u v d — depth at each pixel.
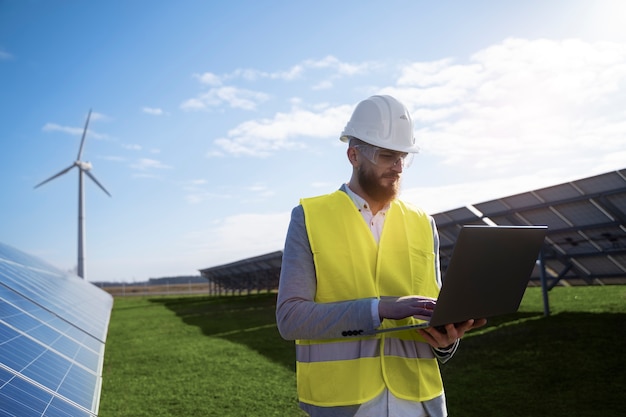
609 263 12.16
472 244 2.13
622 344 8.74
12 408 3.14
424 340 2.55
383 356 2.43
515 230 2.33
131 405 7.82
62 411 3.74
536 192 11.62
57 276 16.52
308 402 2.48
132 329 18.50
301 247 2.53
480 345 9.98
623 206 10.23
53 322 6.72
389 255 2.57
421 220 2.76
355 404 2.36
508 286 2.45
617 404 6.25
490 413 6.29
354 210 2.58
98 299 16.25
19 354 4.36
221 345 13.17
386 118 2.54
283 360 10.56
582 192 10.70
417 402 2.46
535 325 11.33
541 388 7.10
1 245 11.94
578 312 12.66
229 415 7.11
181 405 7.70
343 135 2.66
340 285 2.47
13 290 6.98
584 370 7.68
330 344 2.44
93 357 6.26
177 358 11.66
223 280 50.84
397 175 2.56
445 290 2.12
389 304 2.25
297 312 2.36
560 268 14.09
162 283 83.25
